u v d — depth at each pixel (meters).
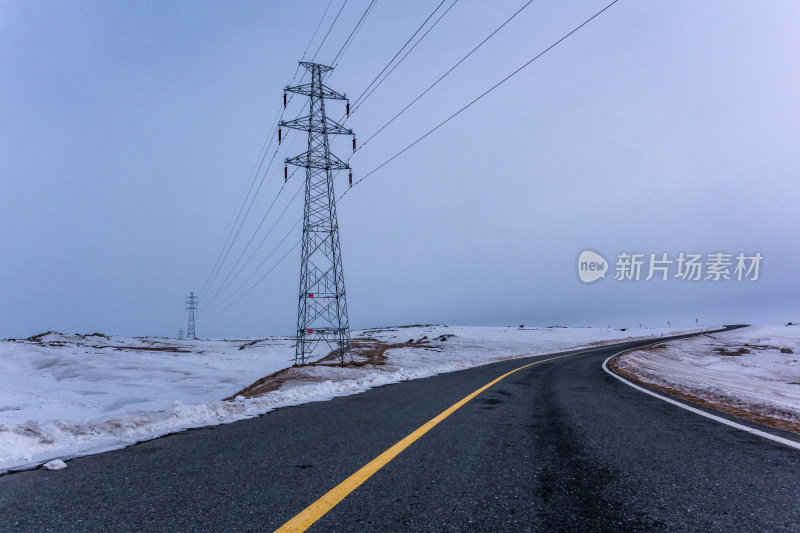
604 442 4.48
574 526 2.19
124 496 2.64
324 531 2.07
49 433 4.71
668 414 6.77
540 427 5.40
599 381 14.25
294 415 6.55
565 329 118.12
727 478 3.14
